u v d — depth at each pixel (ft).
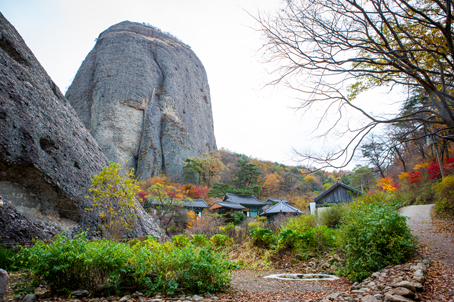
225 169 195.31
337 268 17.81
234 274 18.60
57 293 9.87
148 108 180.55
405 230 14.35
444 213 30.35
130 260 11.12
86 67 199.82
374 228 13.94
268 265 21.49
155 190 78.38
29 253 11.43
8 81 20.63
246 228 34.91
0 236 17.03
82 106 177.88
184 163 152.97
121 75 184.03
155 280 11.08
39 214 21.47
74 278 10.23
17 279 11.47
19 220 18.92
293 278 16.56
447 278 11.20
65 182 23.75
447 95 14.14
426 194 45.83
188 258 11.67
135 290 10.91
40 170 21.36
